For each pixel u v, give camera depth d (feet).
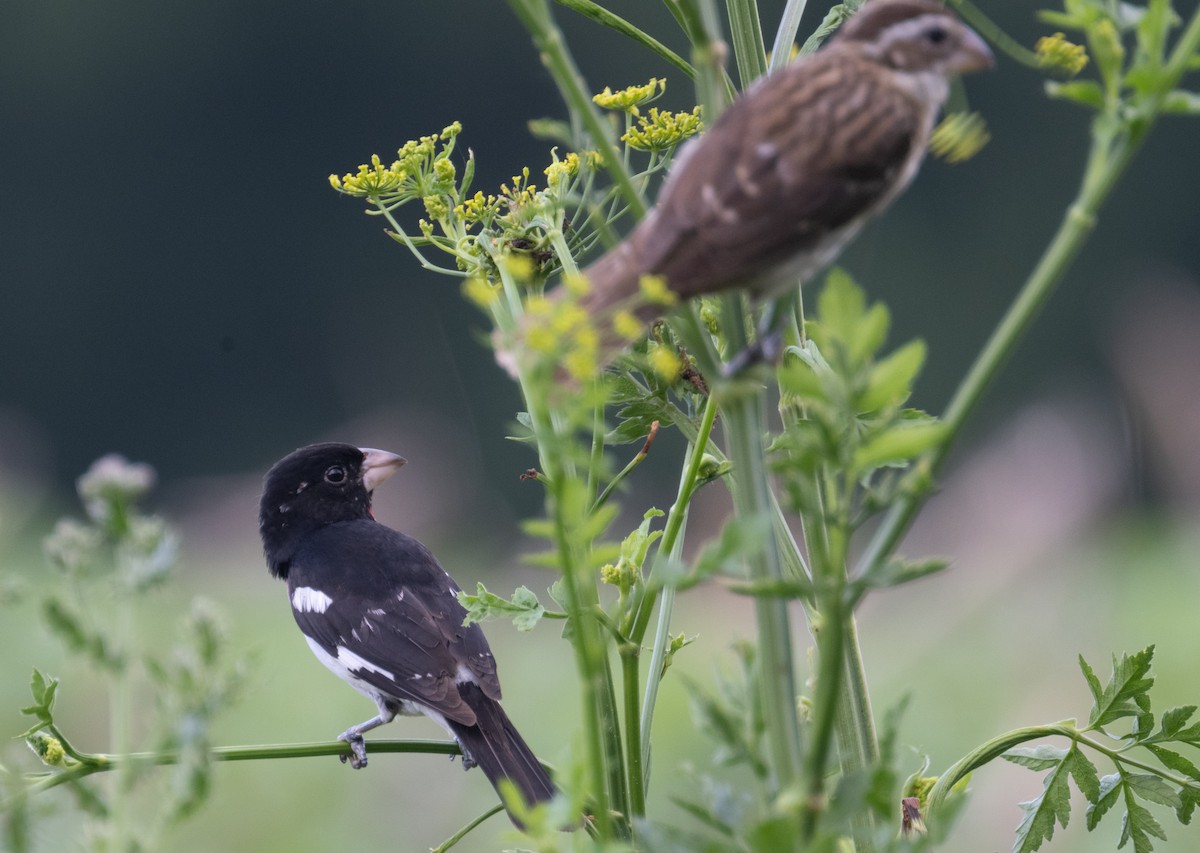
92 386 159.74
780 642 11.53
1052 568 63.98
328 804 41.04
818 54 14.96
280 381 155.84
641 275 13.07
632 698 15.85
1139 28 10.98
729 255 13.10
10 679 36.70
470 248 18.19
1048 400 135.33
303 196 161.17
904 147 13.98
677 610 52.47
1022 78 148.15
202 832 39.17
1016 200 148.15
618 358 16.11
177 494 155.22
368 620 28.63
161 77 163.22
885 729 10.91
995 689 49.49
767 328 13.64
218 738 46.29
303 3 161.89
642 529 16.47
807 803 10.89
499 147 162.09
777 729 11.44
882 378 10.53
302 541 31.53
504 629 56.90
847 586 10.62
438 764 42.24
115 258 160.76
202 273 161.58
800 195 13.35
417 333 148.56
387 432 130.21
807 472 10.66
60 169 163.02
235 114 162.40
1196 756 30.50
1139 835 15.96
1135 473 78.64
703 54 12.64
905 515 10.73
